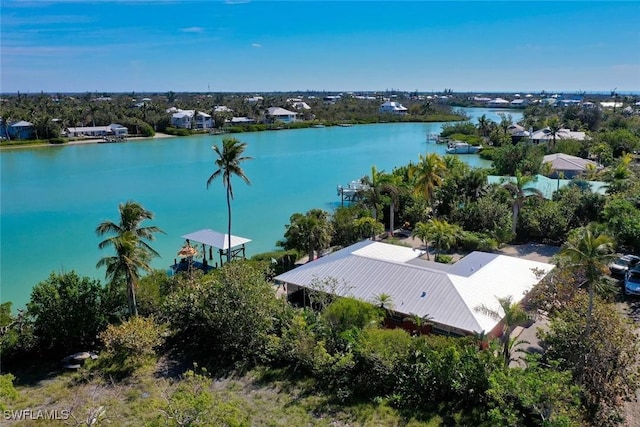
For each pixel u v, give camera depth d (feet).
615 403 65.41
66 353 89.51
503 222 149.59
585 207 147.43
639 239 119.96
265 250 158.30
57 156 362.33
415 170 171.32
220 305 86.74
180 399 55.67
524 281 96.22
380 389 73.41
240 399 72.69
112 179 274.57
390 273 97.81
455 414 66.54
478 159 346.54
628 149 279.08
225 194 237.66
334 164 324.60
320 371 76.74
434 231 136.77
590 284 68.18
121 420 67.67
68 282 90.99
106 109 532.32
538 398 54.95
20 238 169.89
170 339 92.53
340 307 84.07
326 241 135.74
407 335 78.79
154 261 148.36
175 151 389.60
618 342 65.98
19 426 65.31
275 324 89.20
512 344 73.31
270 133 533.55
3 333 88.89
